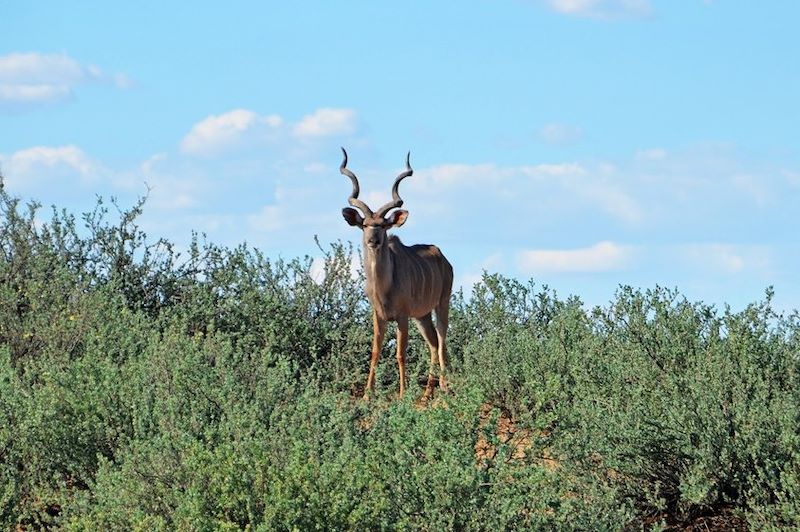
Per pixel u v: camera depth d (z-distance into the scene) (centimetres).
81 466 3150
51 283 4772
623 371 3712
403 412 2998
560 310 5203
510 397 4184
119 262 5416
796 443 3059
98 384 3434
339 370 5200
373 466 2695
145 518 2538
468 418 2877
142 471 2792
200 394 3312
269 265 5609
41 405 3331
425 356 5738
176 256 5559
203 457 2622
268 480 2555
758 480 3066
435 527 2594
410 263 5341
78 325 4378
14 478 3112
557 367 4212
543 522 2711
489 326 5569
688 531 3120
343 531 2488
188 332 5172
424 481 2655
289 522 2450
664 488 3225
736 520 3123
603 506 2991
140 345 4259
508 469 2750
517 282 5712
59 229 5300
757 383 3375
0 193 5138
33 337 4375
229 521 2502
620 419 3312
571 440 3216
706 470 3130
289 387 3428
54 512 3198
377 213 5278
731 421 3198
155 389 3400
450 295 5750
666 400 3322
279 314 5356
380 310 5181
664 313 3844
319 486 2545
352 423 3112
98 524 2702
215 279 5497
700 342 3738
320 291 5516
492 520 2619
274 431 2961
